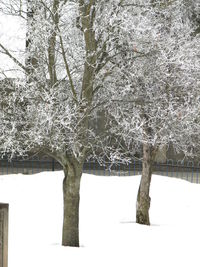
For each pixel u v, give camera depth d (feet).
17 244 35.83
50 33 33.12
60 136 31.60
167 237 39.96
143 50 36.19
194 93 38.55
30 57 35.01
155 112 37.52
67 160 35.04
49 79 35.04
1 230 21.86
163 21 39.70
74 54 35.24
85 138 33.45
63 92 36.78
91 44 34.35
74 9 33.81
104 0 34.01
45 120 29.99
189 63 36.45
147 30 34.71
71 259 32.50
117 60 36.81
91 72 34.58
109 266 31.50
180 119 37.35
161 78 37.40
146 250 35.78
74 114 31.35
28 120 32.53
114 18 31.96
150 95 37.11
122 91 33.73
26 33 34.65
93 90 35.42
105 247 36.04
